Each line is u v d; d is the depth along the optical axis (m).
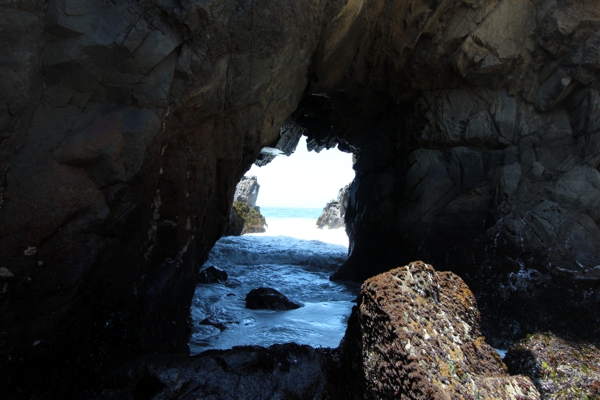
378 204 9.51
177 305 4.63
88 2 3.17
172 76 3.69
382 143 9.91
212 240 5.92
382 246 9.23
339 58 7.26
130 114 3.42
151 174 3.67
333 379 3.72
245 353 3.67
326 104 9.91
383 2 7.32
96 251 3.29
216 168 5.22
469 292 3.98
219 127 4.96
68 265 3.12
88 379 3.47
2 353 2.91
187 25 3.64
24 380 3.04
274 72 5.37
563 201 6.64
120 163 3.31
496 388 3.15
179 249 4.54
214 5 3.77
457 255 7.18
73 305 3.25
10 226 2.82
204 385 3.37
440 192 8.21
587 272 6.01
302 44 5.76
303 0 5.18
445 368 3.11
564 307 5.93
